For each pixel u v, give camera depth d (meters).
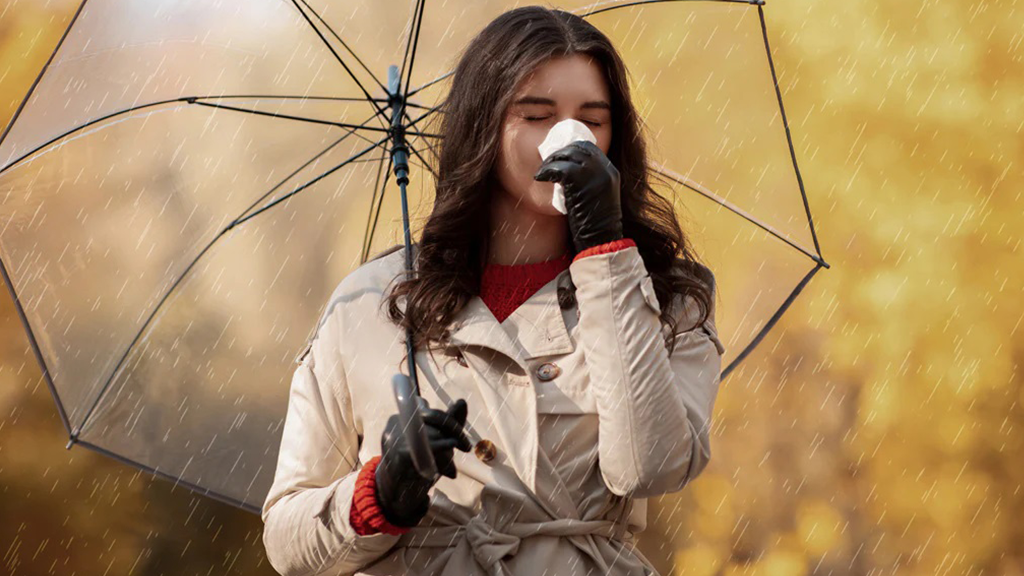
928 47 49.25
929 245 48.50
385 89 12.44
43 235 11.83
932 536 46.91
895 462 47.09
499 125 9.76
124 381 11.98
